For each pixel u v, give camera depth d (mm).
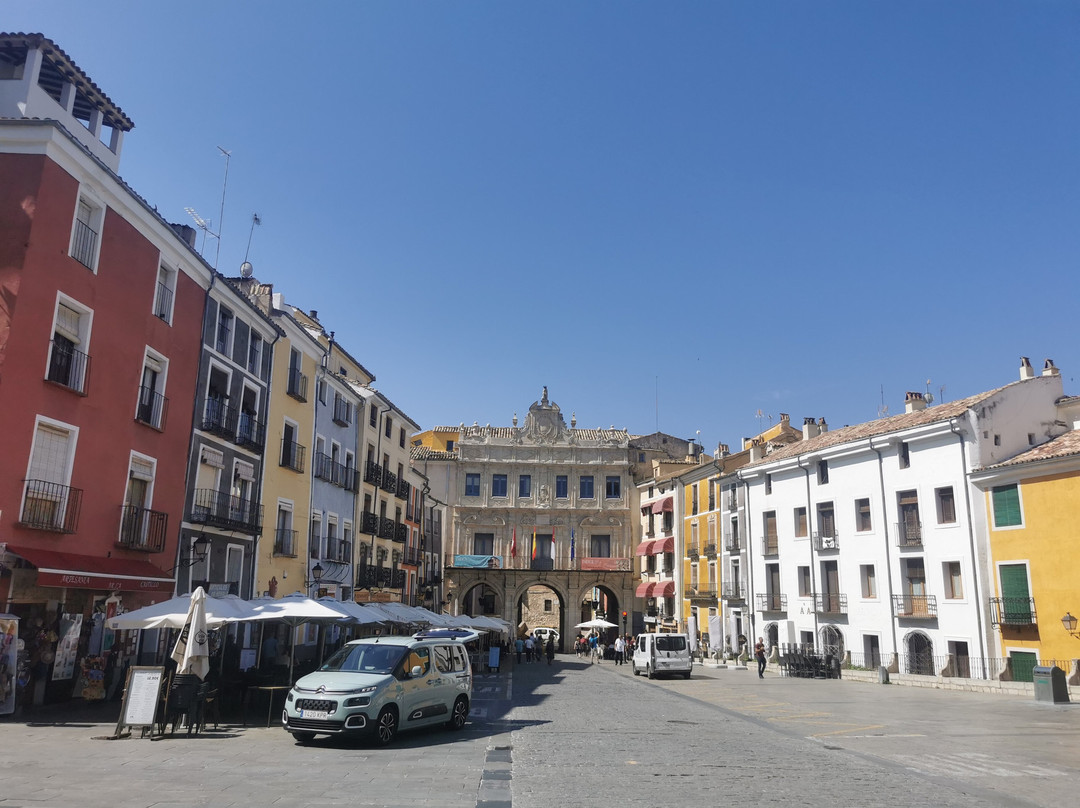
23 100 19312
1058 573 30750
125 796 9219
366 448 41125
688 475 58531
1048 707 23750
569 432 66938
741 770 12125
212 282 25359
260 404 29188
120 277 20828
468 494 65250
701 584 56000
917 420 38094
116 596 20578
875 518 39594
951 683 30859
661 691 29203
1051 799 10297
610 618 67438
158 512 21969
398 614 30359
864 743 15609
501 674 37062
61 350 18812
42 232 17969
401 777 10891
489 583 63719
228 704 18734
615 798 9844
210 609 16672
